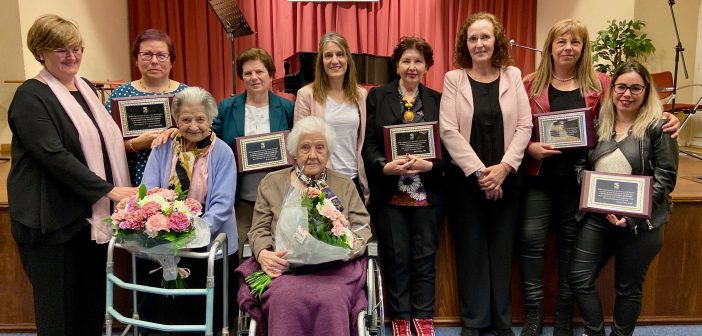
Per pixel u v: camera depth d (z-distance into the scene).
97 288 2.31
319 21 7.18
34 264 2.08
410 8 7.24
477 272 2.73
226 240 2.12
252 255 2.21
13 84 5.62
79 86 2.19
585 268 2.51
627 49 5.56
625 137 2.41
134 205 1.91
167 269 1.99
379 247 2.78
